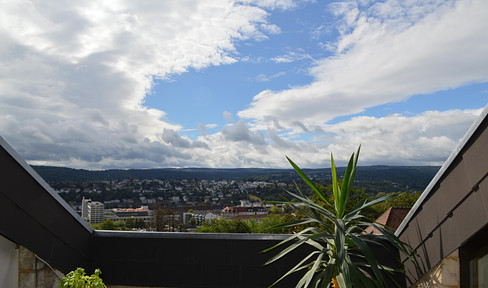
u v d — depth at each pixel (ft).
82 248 9.42
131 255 9.55
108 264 9.63
